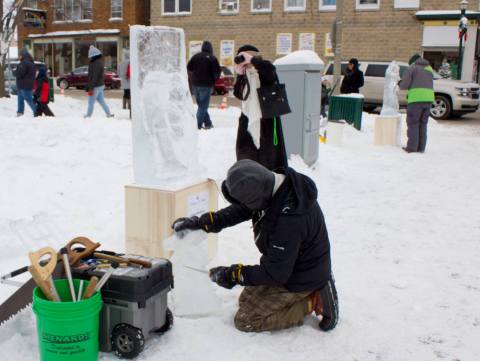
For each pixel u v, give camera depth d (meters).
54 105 18.47
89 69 12.92
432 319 3.65
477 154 10.98
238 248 4.79
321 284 3.32
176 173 4.14
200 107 10.59
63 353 2.75
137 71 4.04
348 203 6.61
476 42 26.64
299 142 7.82
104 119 9.68
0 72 19.98
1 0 19.69
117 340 3.01
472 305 3.88
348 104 13.24
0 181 6.04
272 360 3.07
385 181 8.00
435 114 18.98
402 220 5.96
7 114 15.72
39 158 6.93
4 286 3.72
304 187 3.19
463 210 6.49
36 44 39.88
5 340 3.10
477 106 19.06
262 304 3.34
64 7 38.31
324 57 29.78
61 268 3.08
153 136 4.05
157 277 3.10
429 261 4.73
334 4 29.30
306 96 7.72
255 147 5.48
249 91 5.37
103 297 3.00
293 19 30.09
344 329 3.45
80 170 6.71
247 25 31.16
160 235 4.00
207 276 3.55
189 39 32.66
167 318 3.29
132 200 4.04
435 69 27.53
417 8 27.30
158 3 33.16
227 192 3.18
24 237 4.59
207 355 3.09
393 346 3.29
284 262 3.12
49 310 2.70
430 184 7.94
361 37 28.56
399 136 11.57
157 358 3.03
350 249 4.96
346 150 10.47
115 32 36.38
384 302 3.88
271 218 3.11
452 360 3.17
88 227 5.02
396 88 11.34
